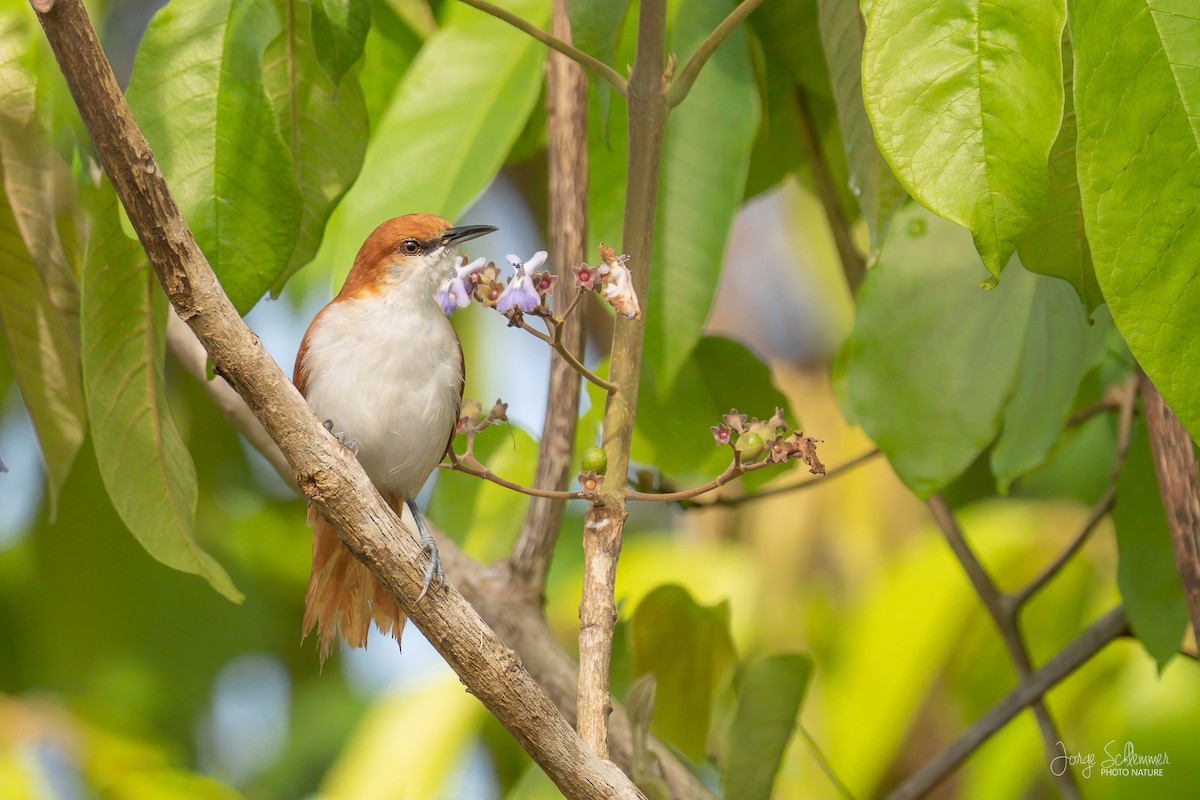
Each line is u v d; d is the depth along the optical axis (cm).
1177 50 450
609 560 535
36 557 1165
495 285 526
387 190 771
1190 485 629
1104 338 751
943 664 1073
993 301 735
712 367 930
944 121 450
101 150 453
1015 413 782
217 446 1216
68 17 432
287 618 1334
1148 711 1001
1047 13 450
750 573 1202
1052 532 1100
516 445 909
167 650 1230
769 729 797
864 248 1257
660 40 543
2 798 846
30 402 809
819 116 959
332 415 820
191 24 600
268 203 594
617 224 804
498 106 782
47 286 782
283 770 1346
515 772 1254
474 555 959
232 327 489
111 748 897
